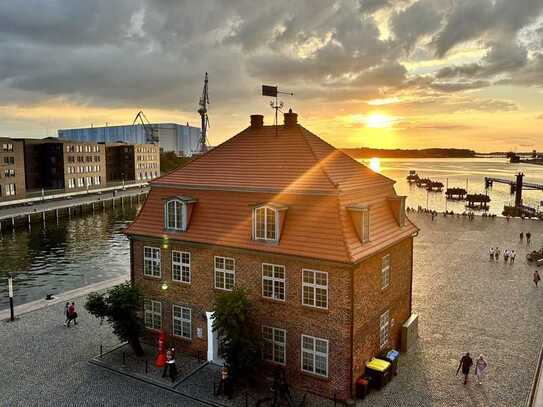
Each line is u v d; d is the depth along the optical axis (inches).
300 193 928.9
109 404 855.1
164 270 1082.7
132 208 4734.3
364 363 911.7
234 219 992.9
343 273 844.0
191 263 1035.3
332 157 1069.1
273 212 924.0
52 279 2140.7
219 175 1067.9
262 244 928.9
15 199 4284.0
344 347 852.6
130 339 1035.3
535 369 991.0
